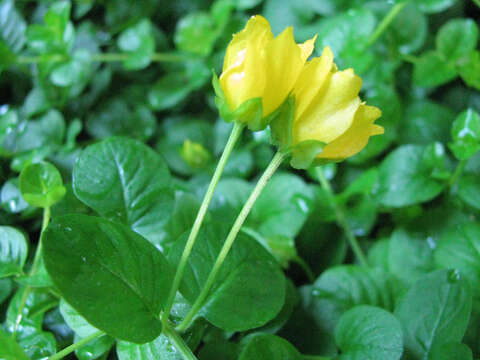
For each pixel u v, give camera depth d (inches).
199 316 3.4
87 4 6.9
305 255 5.1
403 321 3.7
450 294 3.7
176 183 4.8
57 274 2.7
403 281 4.5
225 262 3.5
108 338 3.5
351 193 5.0
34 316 3.8
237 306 3.3
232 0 6.4
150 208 3.8
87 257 2.8
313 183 5.9
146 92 6.8
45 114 6.0
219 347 3.6
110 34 7.0
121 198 3.7
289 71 2.8
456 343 3.5
